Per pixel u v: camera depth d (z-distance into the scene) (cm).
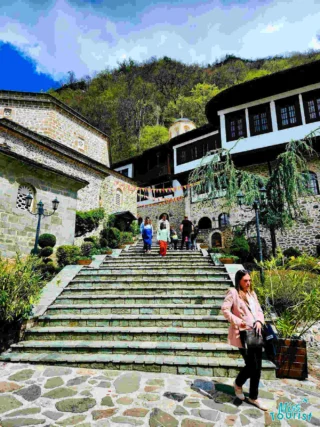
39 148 1414
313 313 440
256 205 879
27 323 506
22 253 899
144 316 529
